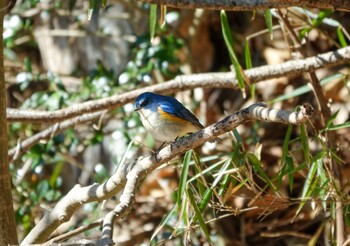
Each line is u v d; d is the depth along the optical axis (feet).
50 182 37.27
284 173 23.57
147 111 27.43
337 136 32.68
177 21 41.24
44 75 38.06
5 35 37.42
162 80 39.22
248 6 21.67
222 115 40.93
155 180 38.55
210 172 26.43
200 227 23.32
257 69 27.68
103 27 39.55
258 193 22.70
